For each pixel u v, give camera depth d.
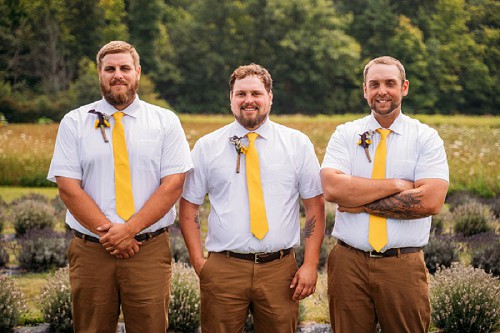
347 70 61.12
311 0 62.91
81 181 3.99
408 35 63.19
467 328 5.58
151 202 3.90
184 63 60.91
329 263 4.07
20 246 8.69
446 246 8.35
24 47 51.19
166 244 4.07
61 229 10.69
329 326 5.64
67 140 3.96
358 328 3.95
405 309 3.85
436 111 63.94
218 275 3.93
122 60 3.95
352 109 61.91
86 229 3.93
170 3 67.88
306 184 4.09
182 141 4.06
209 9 62.25
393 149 3.96
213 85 60.94
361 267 3.90
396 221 3.86
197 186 4.09
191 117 44.41
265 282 3.92
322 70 61.47
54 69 50.28
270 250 3.91
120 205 3.90
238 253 3.92
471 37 68.06
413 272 3.85
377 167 3.94
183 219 4.14
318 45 60.78
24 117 42.97
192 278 5.95
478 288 5.72
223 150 4.02
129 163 3.95
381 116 3.97
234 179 3.97
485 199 14.52
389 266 3.84
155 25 58.09
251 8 61.97
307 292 3.96
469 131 30.03
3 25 49.38
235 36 61.84
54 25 50.81
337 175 3.95
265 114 3.99
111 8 55.16
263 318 3.97
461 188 15.68
